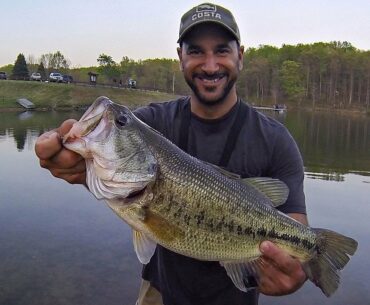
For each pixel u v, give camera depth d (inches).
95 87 580.4
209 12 32.3
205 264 32.6
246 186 30.8
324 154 207.2
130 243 77.3
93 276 64.9
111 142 26.9
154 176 27.7
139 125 28.2
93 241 77.4
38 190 109.0
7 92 522.6
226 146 32.9
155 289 38.0
